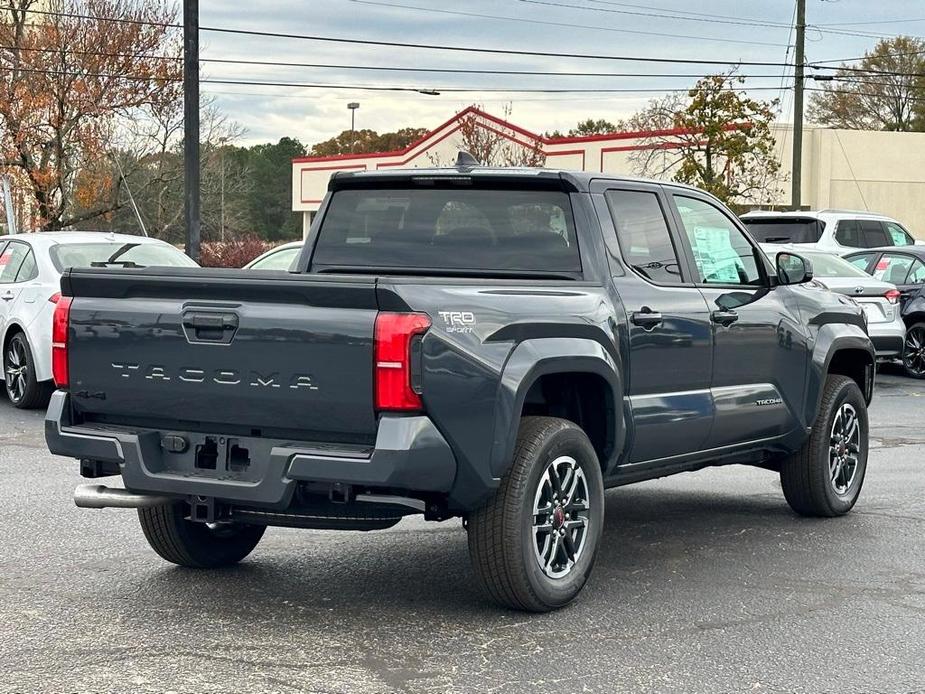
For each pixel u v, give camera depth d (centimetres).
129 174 3588
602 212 654
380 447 518
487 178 656
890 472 1030
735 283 757
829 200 4591
